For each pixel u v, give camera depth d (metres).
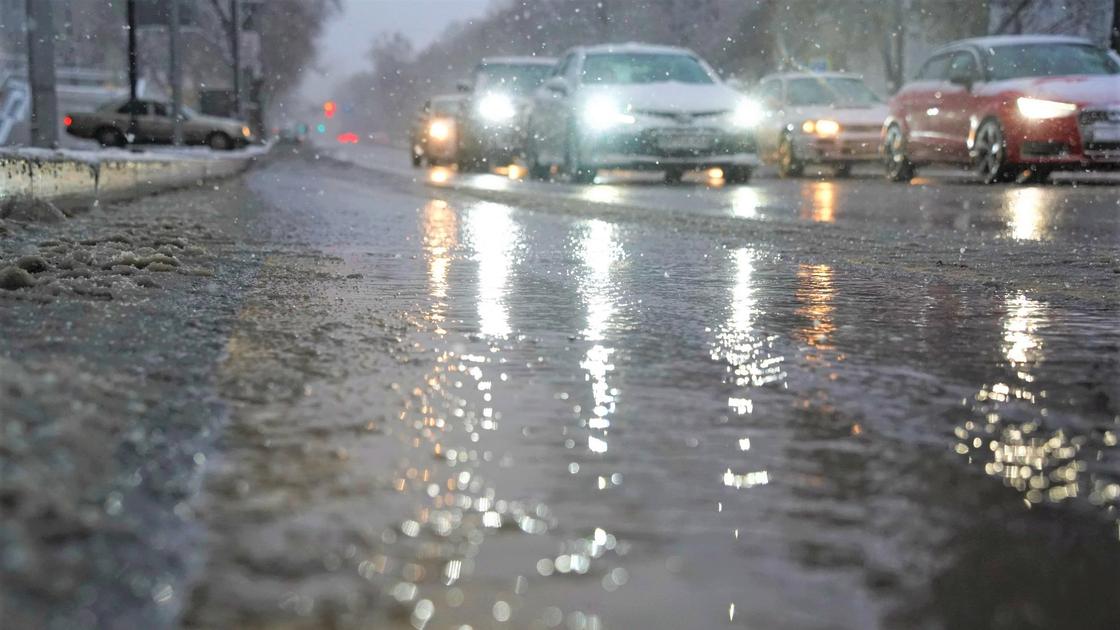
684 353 5.11
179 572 2.23
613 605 2.20
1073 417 3.92
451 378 4.45
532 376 4.52
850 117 31.62
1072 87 23.06
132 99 40.53
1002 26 57.66
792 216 15.22
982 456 3.40
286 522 2.60
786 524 2.73
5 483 2.35
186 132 57.34
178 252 9.33
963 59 26.06
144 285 7.09
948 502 2.94
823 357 5.04
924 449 3.47
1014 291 7.56
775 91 33.94
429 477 3.04
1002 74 24.86
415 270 8.66
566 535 2.60
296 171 36.41
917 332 5.81
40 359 4.27
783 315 6.39
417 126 45.41
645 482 3.06
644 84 26.94
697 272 8.66
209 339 5.16
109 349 4.68
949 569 2.44
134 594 2.10
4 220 12.01
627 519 2.74
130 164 19.45
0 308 5.78
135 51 40.72
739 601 2.23
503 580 2.31
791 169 32.50
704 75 27.84
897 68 62.00
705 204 18.03
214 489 2.82
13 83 59.16
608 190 23.14
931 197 19.88
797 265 9.21
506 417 3.79
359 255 9.78
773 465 3.26
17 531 2.17
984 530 2.71
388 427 3.61
